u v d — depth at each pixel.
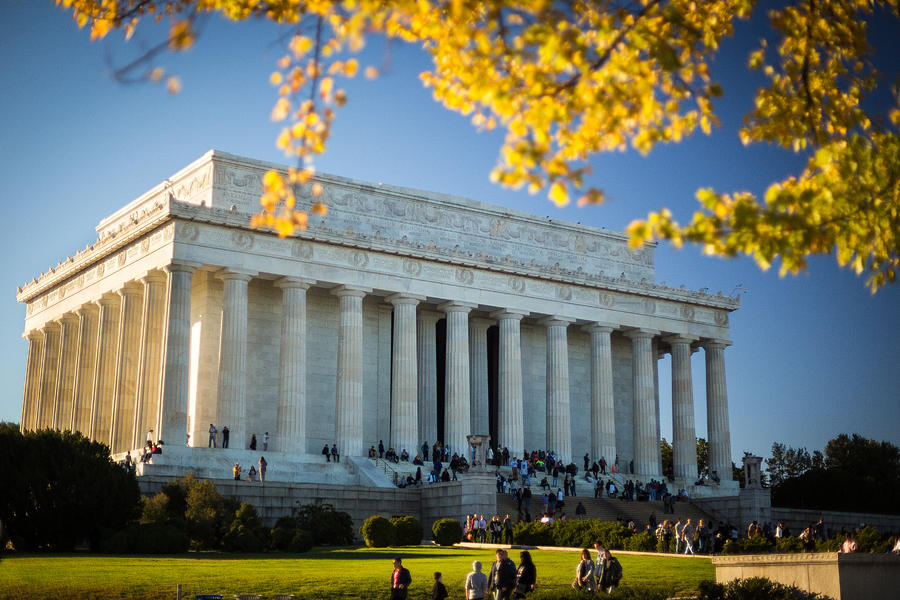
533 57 13.09
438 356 103.44
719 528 72.56
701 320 104.88
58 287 95.12
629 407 106.75
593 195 12.51
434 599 30.19
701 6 15.97
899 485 104.44
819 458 138.62
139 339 83.06
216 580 36.03
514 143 12.72
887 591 27.95
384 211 92.25
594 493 87.69
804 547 54.56
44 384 95.12
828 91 17.09
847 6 16.56
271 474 75.38
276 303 87.38
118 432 80.31
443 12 13.57
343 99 12.95
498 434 92.25
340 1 12.92
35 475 50.31
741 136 17.08
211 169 84.56
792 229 13.38
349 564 43.84
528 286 94.19
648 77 13.54
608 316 98.50
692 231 13.25
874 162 14.94
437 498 70.50
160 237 79.06
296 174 13.06
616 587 33.72
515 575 30.50
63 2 15.72
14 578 36.25
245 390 79.00
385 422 91.00
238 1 14.49
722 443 103.25
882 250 14.96
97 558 45.59
